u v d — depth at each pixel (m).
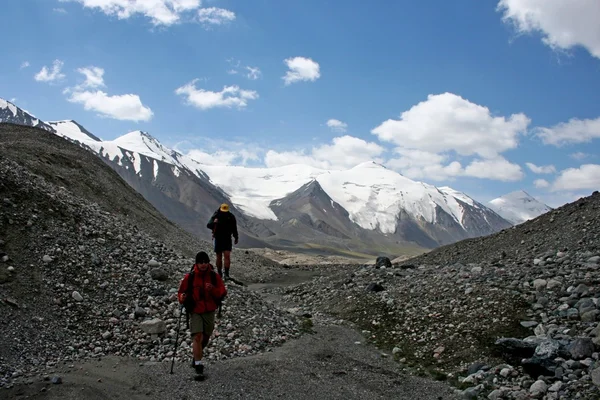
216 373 9.95
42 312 10.99
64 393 8.19
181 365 10.29
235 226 17.84
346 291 20.36
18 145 30.94
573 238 21.59
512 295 14.88
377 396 9.66
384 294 18.52
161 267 15.05
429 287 18.00
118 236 16.41
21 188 15.76
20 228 13.75
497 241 27.80
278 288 26.97
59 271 12.66
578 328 11.76
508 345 11.34
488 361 11.51
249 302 14.88
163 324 11.70
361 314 17.02
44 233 14.12
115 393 8.55
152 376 9.49
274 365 10.87
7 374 8.66
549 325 12.40
